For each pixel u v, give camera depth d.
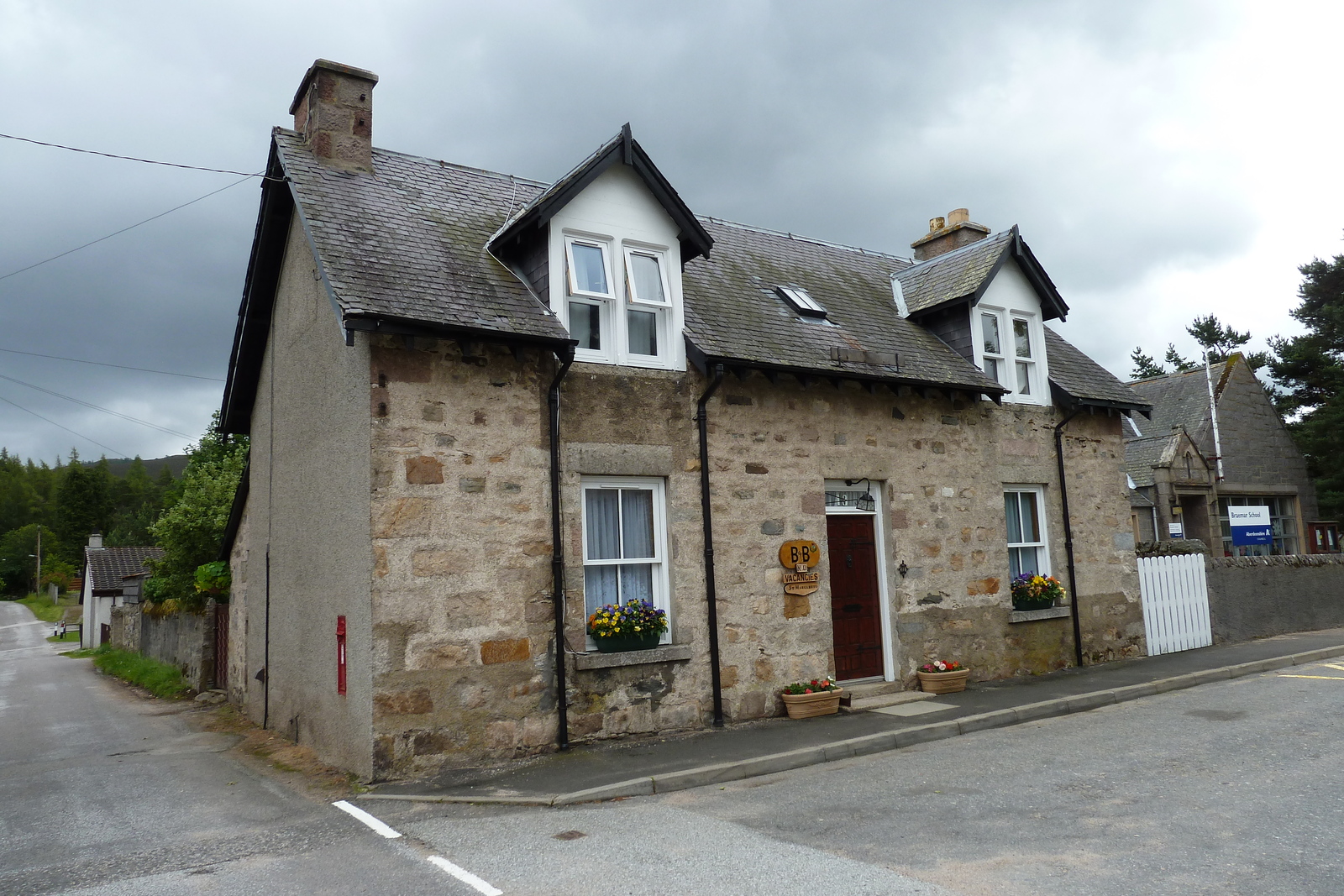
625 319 9.86
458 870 5.46
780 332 11.27
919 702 10.58
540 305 9.33
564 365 8.97
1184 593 14.92
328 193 9.66
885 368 11.56
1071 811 6.20
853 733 8.95
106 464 115.12
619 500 9.72
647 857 5.56
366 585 7.98
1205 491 22.77
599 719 8.98
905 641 11.40
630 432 9.62
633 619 9.12
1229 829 5.63
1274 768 7.05
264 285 11.54
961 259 13.95
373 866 5.62
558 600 8.82
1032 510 13.41
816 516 10.88
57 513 94.50
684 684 9.56
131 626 26.91
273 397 11.59
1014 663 12.45
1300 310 32.06
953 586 11.99
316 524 9.53
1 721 13.77
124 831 6.73
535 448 8.96
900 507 11.66
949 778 7.32
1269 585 16.39
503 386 8.85
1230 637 15.48
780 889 4.91
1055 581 12.89
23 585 90.44
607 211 9.86
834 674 10.87
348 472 8.58
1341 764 7.08
